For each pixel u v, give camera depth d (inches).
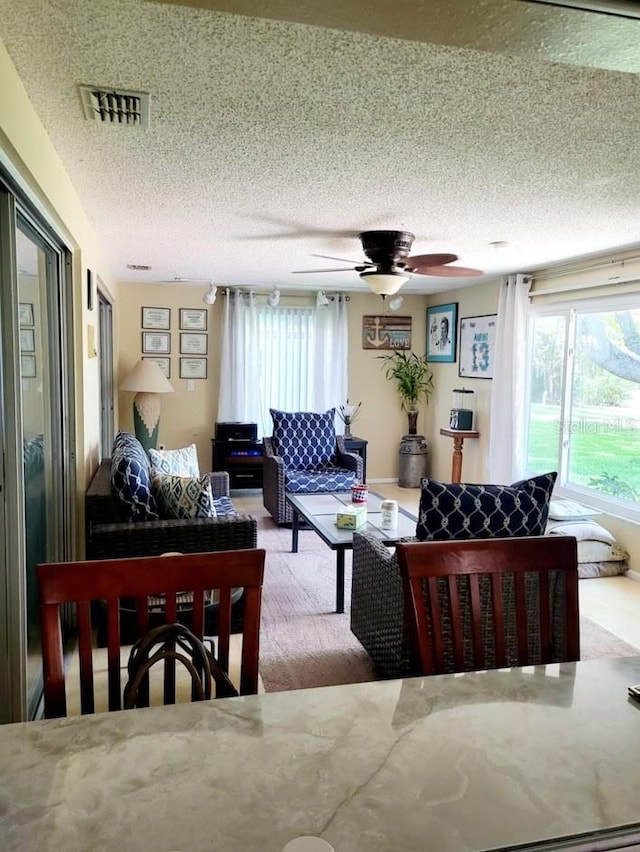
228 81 68.2
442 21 43.2
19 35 58.2
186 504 120.7
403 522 148.1
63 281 116.5
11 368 73.1
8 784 33.5
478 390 245.6
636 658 50.8
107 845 29.3
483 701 43.5
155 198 117.2
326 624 131.5
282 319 274.5
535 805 33.1
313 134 84.1
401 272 146.0
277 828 30.7
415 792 33.7
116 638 48.5
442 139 85.4
